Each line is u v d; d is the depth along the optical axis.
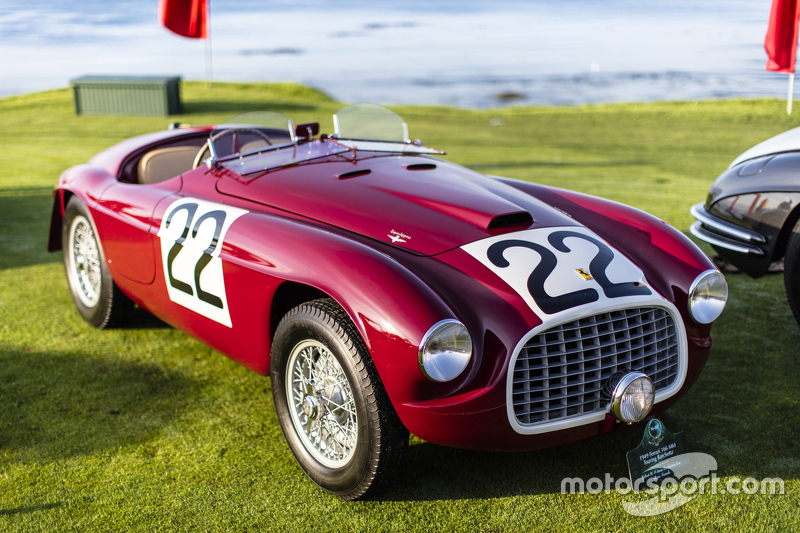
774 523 2.14
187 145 4.03
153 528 2.15
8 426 2.76
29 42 79.94
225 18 131.75
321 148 3.47
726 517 2.18
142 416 2.85
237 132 3.63
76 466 2.49
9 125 15.42
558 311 2.13
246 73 50.50
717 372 3.17
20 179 8.44
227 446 2.63
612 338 2.21
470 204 2.70
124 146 4.00
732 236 3.72
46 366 3.32
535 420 2.15
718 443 2.58
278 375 2.46
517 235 2.53
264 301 2.45
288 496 2.32
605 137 13.63
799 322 3.42
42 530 2.14
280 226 2.50
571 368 2.17
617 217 2.91
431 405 2.04
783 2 7.36
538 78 43.06
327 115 17.20
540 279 2.26
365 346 2.11
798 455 2.50
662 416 2.78
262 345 2.61
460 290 2.23
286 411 2.47
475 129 15.51
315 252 2.28
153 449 2.60
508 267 2.32
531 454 2.58
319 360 2.35
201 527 2.15
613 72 43.31
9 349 3.52
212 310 2.76
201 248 2.72
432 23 112.69
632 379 2.14
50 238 4.09
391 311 2.01
